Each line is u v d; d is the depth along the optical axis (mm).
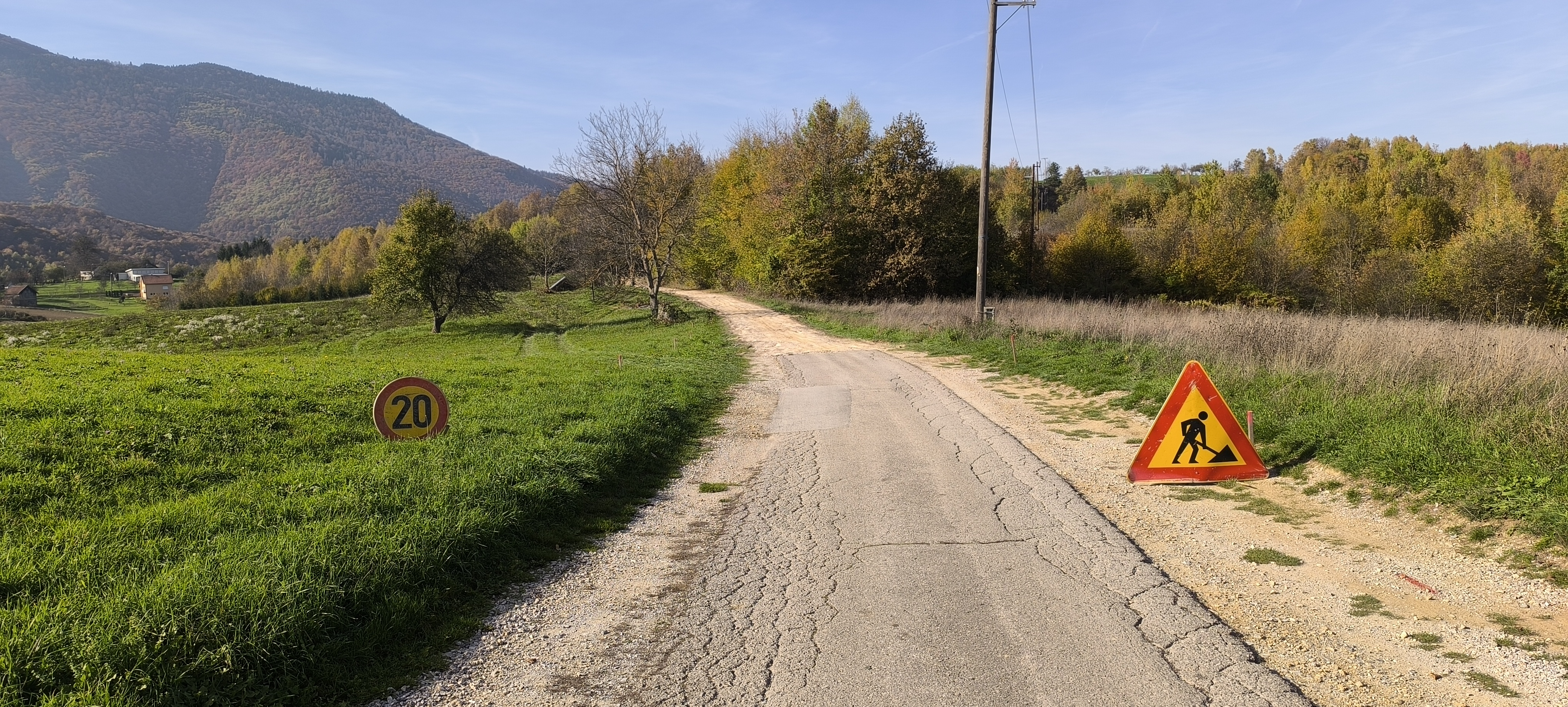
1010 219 81438
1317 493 7336
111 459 7258
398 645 4484
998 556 5965
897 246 48938
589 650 4484
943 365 19375
